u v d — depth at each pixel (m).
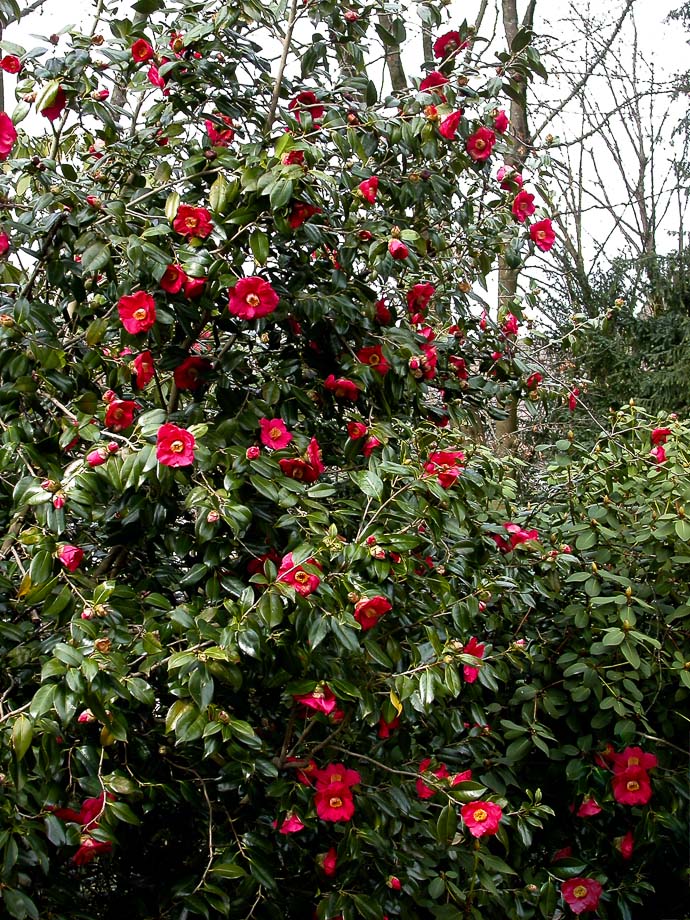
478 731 2.38
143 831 2.11
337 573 1.73
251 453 1.77
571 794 2.55
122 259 1.92
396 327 2.33
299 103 2.25
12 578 1.96
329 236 2.13
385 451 2.08
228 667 1.59
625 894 2.41
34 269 2.02
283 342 2.28
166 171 2.13
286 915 2.10
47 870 1.54
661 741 2.43
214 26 2.04
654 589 2.63
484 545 2.43
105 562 2.04
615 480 2.72
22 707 1.53
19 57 2.02
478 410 2.94
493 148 2.44
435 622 2.13
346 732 2.15
